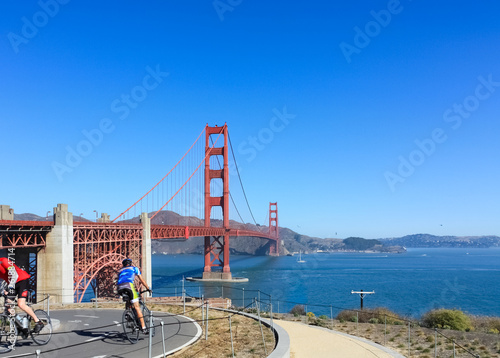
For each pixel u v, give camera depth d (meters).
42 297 49.62
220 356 14.41
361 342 22.47
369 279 160.62
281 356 14.26
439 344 25.11
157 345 15.06
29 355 13.02
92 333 16.69
